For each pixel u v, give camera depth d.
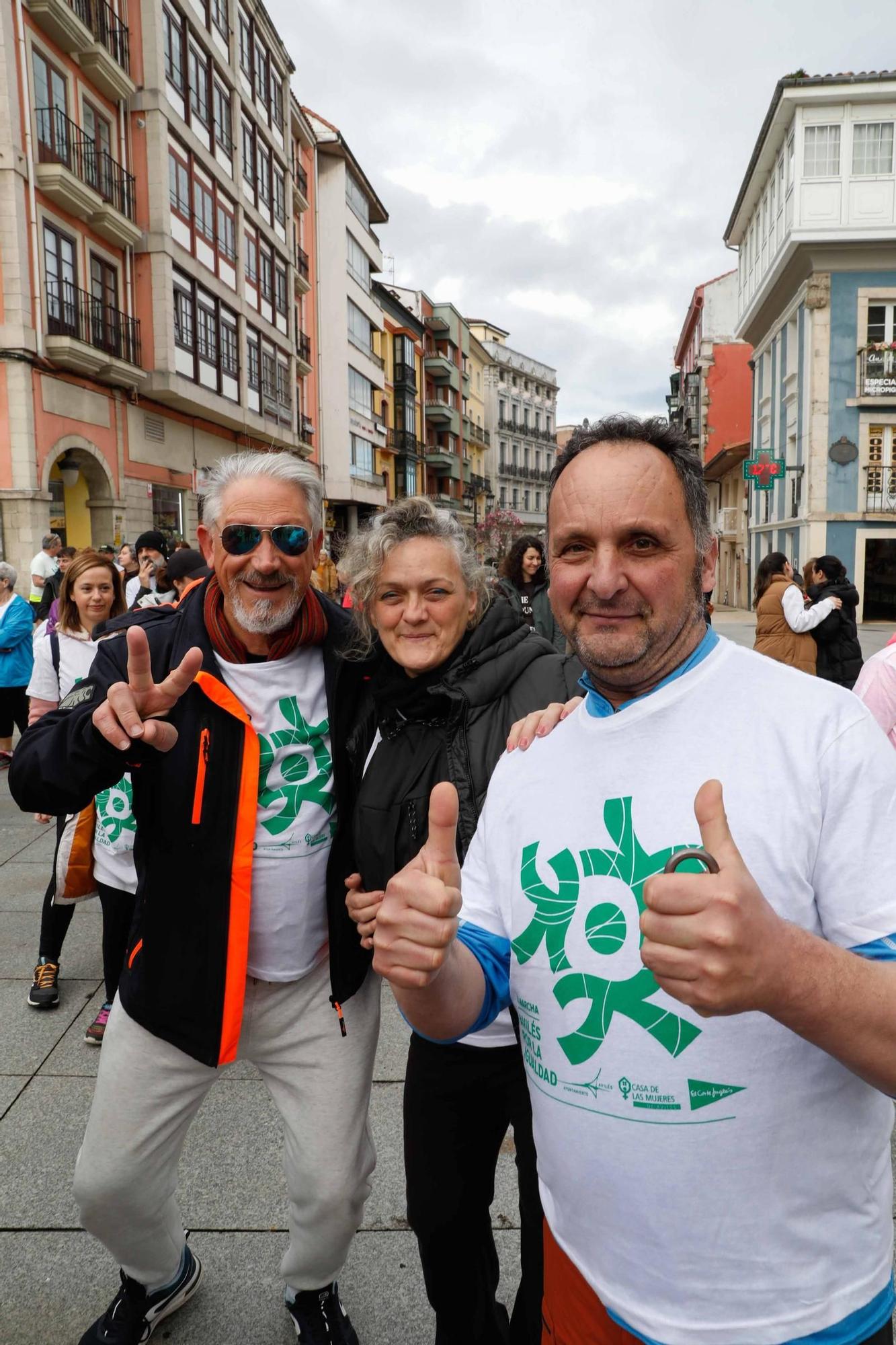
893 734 2.92
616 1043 1.08
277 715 1.88
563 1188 1.17
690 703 1.12
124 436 17.86
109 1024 1.86
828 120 20.84
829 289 21.61
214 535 1.87
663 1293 1.06
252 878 1.85
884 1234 1.09
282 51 26.64
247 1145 2.63
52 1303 2.06
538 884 1.17
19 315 14.01
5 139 13.71
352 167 33.12
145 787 1.81
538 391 73.38
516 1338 1.70
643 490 1.13
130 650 1.53
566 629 1.21
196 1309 2.06
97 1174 1.80
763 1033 1.02
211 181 21.22
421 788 1.80
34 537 14.46
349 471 33.41
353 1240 2.26
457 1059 1.72
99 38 16.36
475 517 58.44
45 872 5.07
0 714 7.34
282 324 27.38
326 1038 1.88
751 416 37.34
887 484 21.92
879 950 0.97
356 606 1.92
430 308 50.44
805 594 6.89
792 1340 1.01
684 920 0.83
